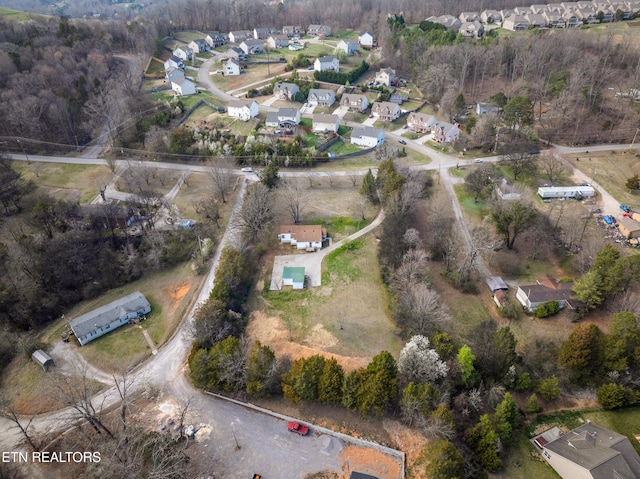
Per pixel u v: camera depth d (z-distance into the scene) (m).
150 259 92.38
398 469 57.66
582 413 67.25
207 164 129.38
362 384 62.25
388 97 169.62
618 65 167.50
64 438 61.50
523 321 82.38
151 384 68.25
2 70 141.62
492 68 177.00
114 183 120.31
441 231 99.94
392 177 105.56
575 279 90.06
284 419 64.06
